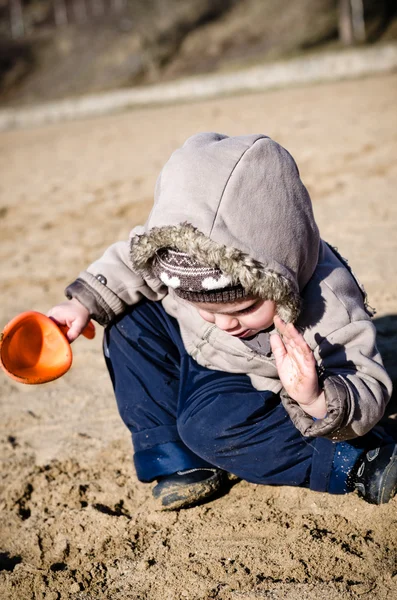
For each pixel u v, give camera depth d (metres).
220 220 1.52
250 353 1.78
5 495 2.12
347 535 1.73
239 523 1.83
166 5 37.62
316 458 1.80
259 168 1.58
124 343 2.00
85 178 8.16
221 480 1.93
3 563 1.84
